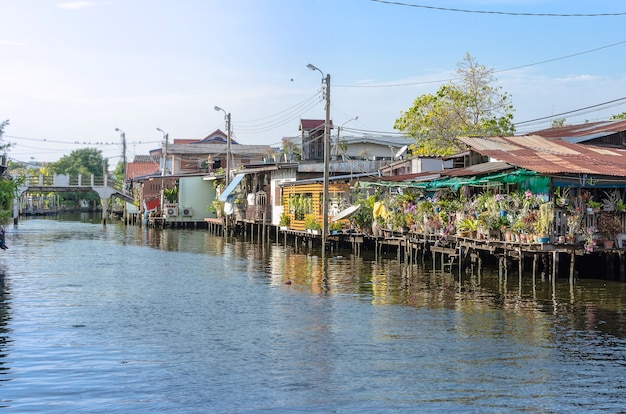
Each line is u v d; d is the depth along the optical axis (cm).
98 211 12612
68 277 2948
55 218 9356
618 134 3234
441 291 2505
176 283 2777
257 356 1594
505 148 2880
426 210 3195
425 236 3128
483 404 1266
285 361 1552
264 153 8312
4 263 3481
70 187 7506
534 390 1346
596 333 1817
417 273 3023
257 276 2995
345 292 2511
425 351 1636
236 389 1348
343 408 1245
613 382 1398
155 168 10581
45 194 11288
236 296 2441
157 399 1288
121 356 1588
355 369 1486
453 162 3897
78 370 1470
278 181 5131
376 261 3556
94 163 12681
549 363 1534
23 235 5681
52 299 2358
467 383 1388
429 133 5275
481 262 3053
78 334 1809
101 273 3103
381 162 5041
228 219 5653
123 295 2459
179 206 6906
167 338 1772
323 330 1867
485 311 2114
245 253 4138
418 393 1327
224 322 1978
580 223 2528
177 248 4506
